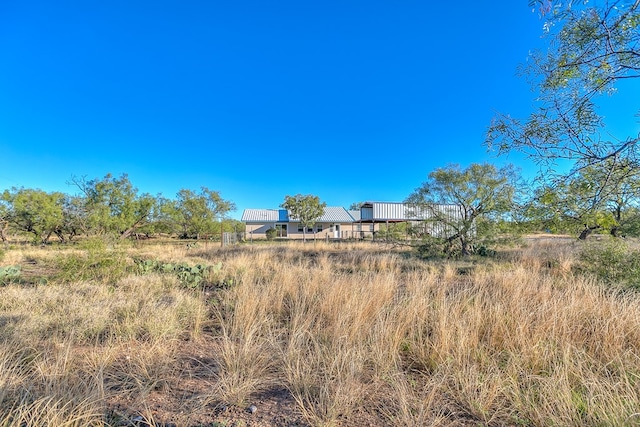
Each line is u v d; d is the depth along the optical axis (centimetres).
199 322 400
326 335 338
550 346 286
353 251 1498
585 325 344
